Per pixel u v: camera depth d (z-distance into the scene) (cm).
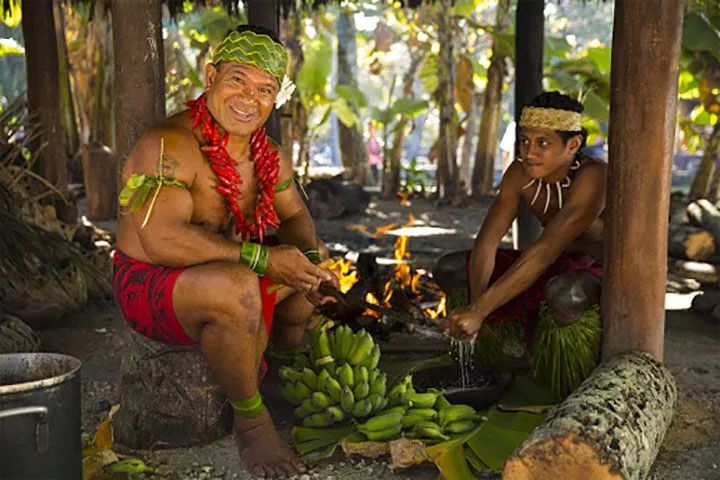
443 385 371
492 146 1312
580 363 343
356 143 1502
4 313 462
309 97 1252
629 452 266
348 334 352
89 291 568
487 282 380
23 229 473
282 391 349
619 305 337
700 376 416
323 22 1265
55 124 640
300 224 348
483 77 1360
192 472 308
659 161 327
